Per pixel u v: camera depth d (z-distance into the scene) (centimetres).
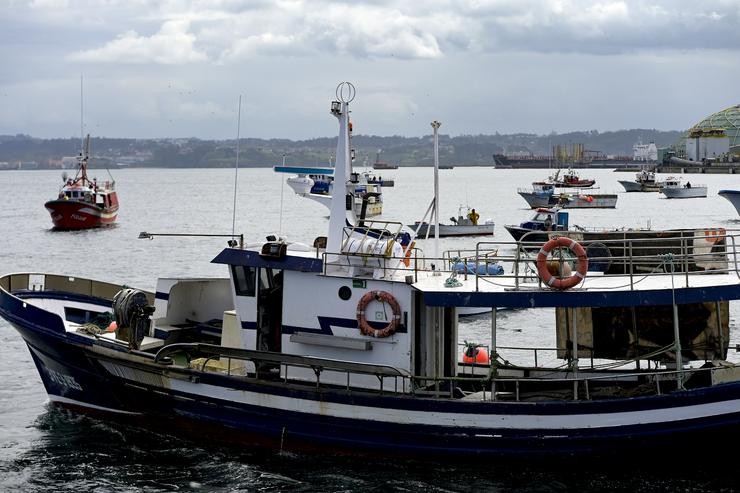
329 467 2516
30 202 18112
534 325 4656
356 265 2528
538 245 2558
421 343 2523
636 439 2392
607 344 2538
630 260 2394
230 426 2617
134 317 2728
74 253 8169
